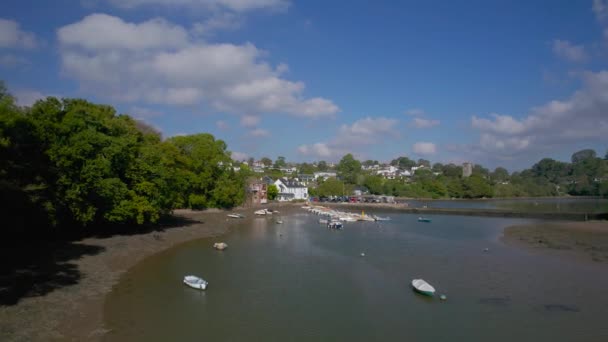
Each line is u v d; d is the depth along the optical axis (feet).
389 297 106.73
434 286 117.08
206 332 81.97
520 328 86.22
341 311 95.66
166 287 113.09
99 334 79.10
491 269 137.90
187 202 322.75
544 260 152.35
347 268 138.62
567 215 318.45
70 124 142.92
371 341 79.25
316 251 170.91
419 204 540.11
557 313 95.04
